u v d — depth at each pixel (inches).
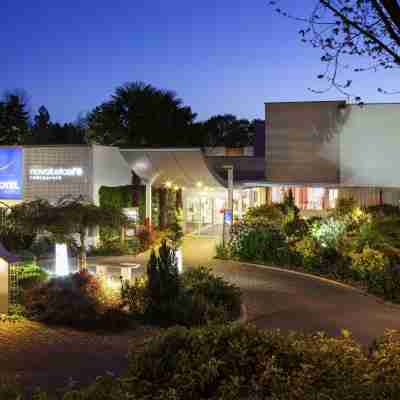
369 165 1304.1
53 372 417.1
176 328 294.7
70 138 2464.3
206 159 1178.0
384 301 748.6
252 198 1451.8
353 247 951.0
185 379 257.0
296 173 1346.0
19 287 647.8
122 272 797.2
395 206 1250.6
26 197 1104.2
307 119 1336.1
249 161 1608.0
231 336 285.6
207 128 2822.3
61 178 1090.7
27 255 906.7
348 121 1312.7
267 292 788.6
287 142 1347.2
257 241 1008.2
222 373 263.0
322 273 896.9
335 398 221.9
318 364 262.8
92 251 1059.3
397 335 313.6
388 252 902.4
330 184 1307.8
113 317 563.5
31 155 1099.3
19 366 431.2
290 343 284.8
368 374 247.1
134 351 290.4
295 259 952.3
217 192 1473.9
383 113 1291.8
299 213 1290.6
